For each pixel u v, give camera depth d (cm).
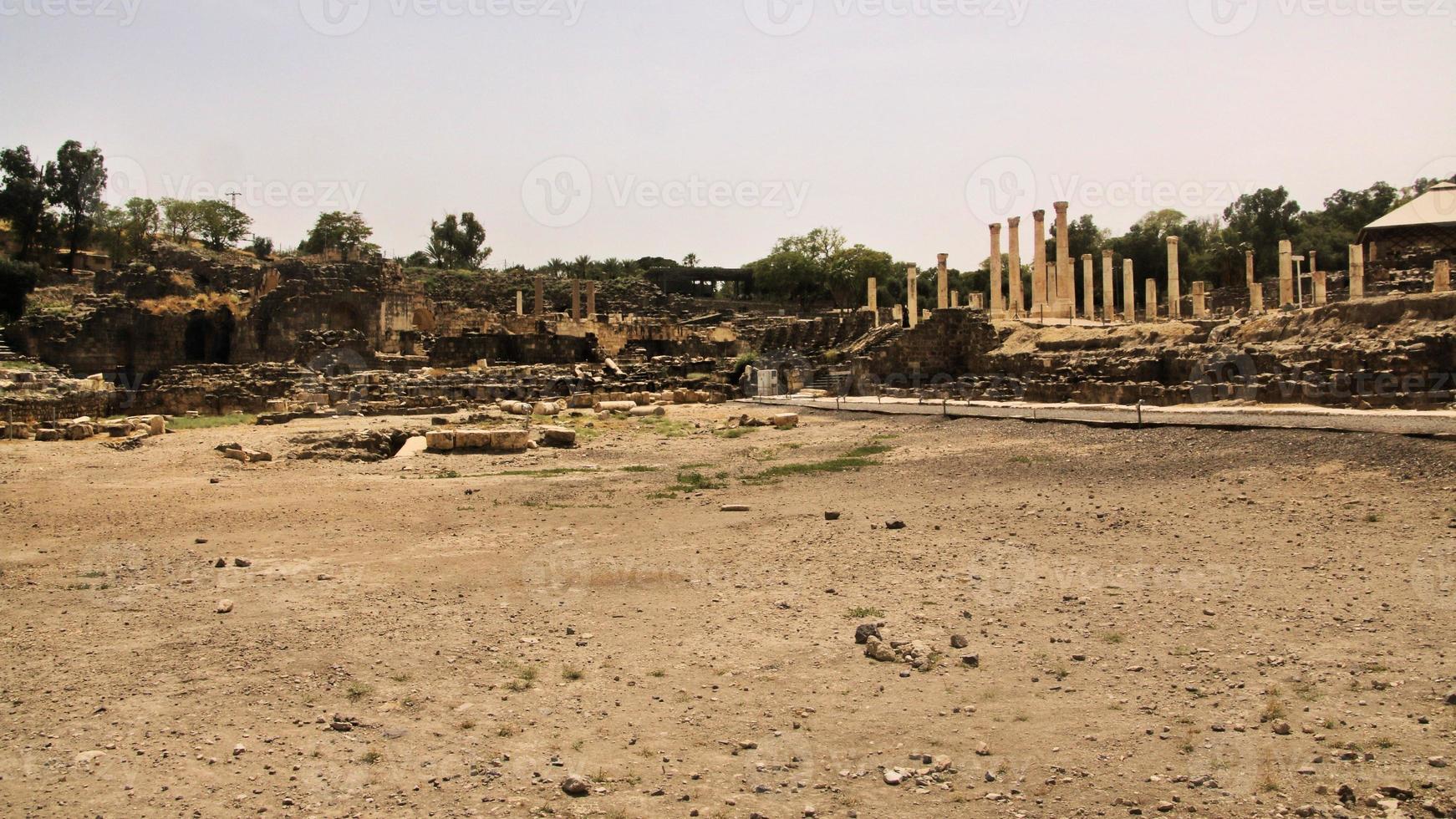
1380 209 11062
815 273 13400
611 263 16200
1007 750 923
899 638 1241
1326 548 1571
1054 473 2478
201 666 1183
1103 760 898
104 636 1305
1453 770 844
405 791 868
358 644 1264
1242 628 1223
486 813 827
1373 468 2072
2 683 1129
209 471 3083
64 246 11362
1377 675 1051
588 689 1101
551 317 8625
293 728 1002
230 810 834
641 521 2139
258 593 1520
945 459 2894
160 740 974
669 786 872
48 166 10538
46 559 1781
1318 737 917
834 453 3281
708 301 13900
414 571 1670
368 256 8650
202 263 9519
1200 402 4000
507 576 1625
